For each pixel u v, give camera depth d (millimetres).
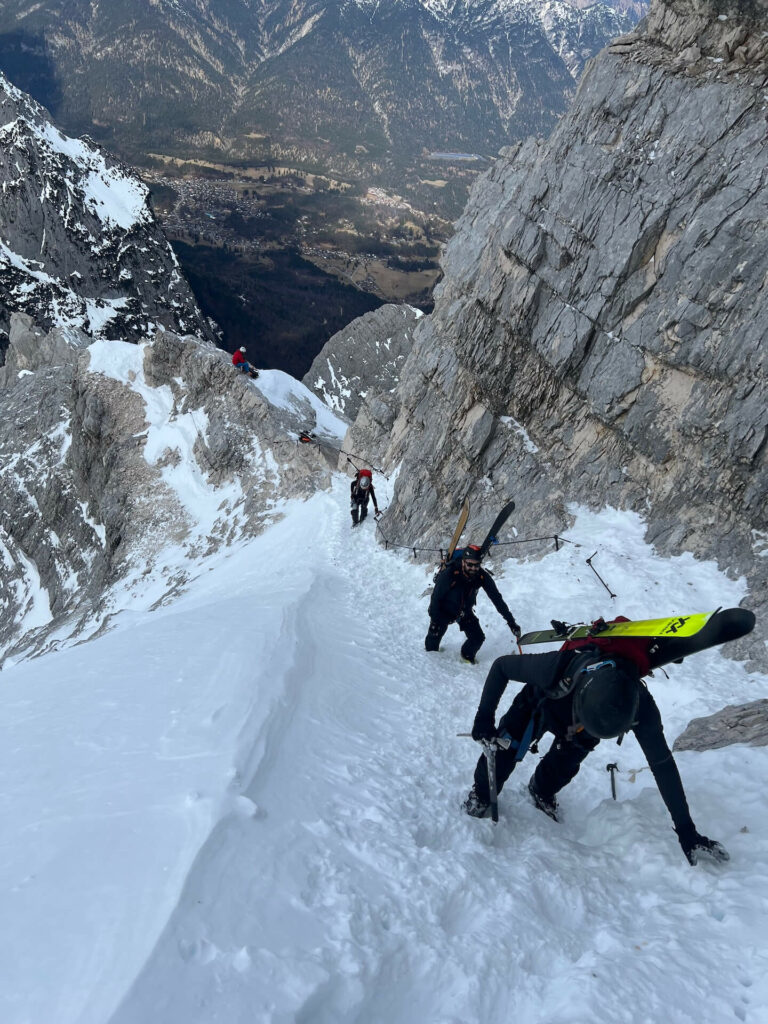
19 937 2568
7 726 5184
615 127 13906
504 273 16016
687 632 3342
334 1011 2391
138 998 2209
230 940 2551
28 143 192625
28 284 179625
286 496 26688
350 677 7113
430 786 4711
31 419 50438
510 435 15539
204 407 33719
